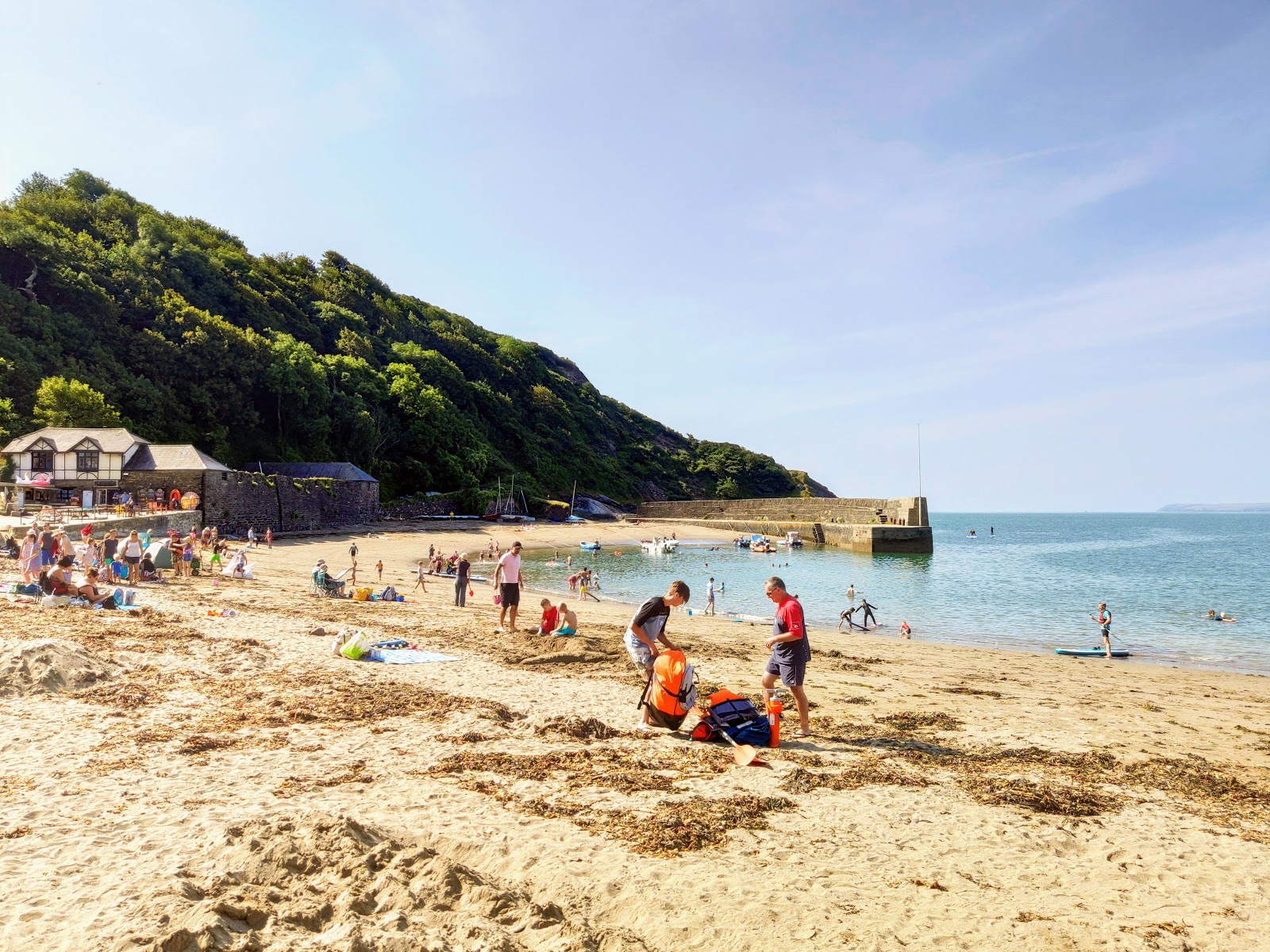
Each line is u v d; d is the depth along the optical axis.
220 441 67.56
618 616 22.91
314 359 85.56
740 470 151.88
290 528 55.56
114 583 18.97
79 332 60.31
